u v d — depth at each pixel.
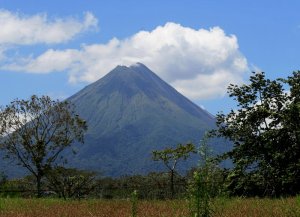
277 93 34.72
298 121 32.38
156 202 15.91
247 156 33.28
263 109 33.25
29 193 38.38
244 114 34.62
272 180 31.73
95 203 16.50
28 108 50.66
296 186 31.84
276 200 15.90
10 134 49.97
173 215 11.04
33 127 50.06
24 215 12.52
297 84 34.25
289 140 32.84
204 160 8.08
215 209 10.56
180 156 38.34
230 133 34.97
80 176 43.53
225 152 34.00
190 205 8.14
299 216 10.23
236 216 10.47
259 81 34.72
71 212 12.92
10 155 49.91
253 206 12.80
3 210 14.23
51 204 16.88
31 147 49.38
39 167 47.12
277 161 32.12
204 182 8.09
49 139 50.38
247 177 31.05
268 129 34.31
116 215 11.61
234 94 35.06
